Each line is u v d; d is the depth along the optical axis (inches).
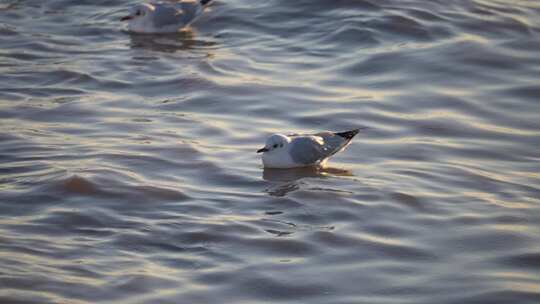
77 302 472.7
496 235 561.6
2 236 537.3
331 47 870.4
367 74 814.5
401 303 485.1
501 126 725.3
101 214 572.1
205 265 518.3
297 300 487.5
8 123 714.2
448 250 543.5
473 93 779.4
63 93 780.0
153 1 1001.5
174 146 675.4
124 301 476.7
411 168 654.5
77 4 995.9
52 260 514.3
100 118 728.3
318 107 749.3
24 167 634.2
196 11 941.8
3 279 487.8
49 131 701.3
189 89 785.6
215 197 603.2
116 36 919.7
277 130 709.3
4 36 905.5
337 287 500.1
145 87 792.3
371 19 911.7
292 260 527.2
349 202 599.2
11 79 805.2
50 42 896.9
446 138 705.0
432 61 833.5
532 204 602.9
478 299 489.4
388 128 717.9
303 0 962.7
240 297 488.1
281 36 902.4
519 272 520.4
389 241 552.1
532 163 666.8
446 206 597.3
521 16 928.9
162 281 498.0
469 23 910.4
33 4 993.5
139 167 639.1
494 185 629.3
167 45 893.8
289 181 632.4
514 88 788.0
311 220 575.8
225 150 674.8
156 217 572.1
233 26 931.3
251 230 559.2
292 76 808.3
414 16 917.2
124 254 526.6
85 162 642.2
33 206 579.5
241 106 751.7
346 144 671.8
